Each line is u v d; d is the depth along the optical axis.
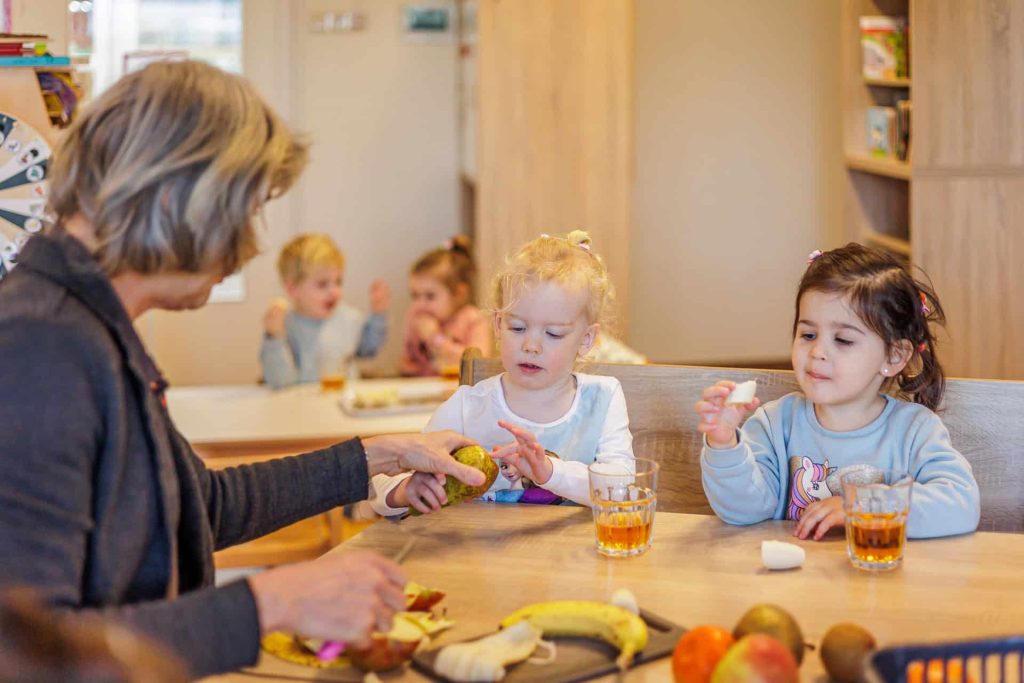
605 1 4.41
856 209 4.55
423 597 1.32
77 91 2.37
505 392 1.97
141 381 1.19
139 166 1.15
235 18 5.50
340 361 4.33
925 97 3.63
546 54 4.42
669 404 1.98
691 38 5.30
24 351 1.11
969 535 1.59
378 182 5.75
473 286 4.67
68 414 1.11
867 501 1.44
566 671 1.17
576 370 2.02
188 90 1.18
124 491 1.18
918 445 1.75
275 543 2.97
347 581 1.16
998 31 3.60
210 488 1.48
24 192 2.00
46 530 1.07
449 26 5.68
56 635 0.81
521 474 1.79
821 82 5.36
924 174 3.66
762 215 5.44
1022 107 3.62
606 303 1.98
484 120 4.43
